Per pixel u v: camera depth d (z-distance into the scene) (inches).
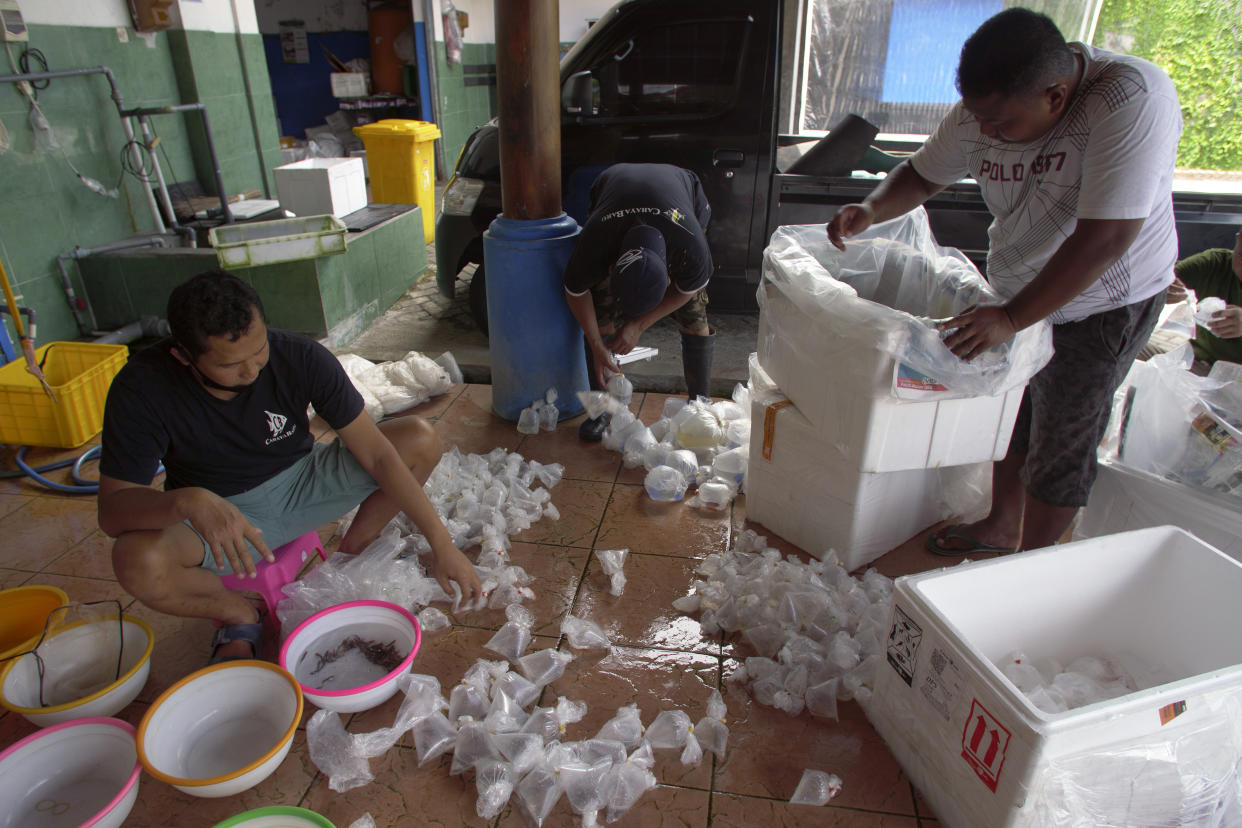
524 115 101.6
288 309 145.9
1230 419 76.8
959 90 63.1
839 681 68.7
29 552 87.9
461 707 66.0
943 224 145.0
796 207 150.9
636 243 85.4
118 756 58.7
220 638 70.6
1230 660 59.6
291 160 275.1
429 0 297.6
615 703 68.3
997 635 63.7
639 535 91.8
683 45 143.9
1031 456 77.9
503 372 116.5
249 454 69.2
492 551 84.4
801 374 81.6
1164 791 50.5
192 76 183.5
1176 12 187.5
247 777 55.8
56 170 147.5
